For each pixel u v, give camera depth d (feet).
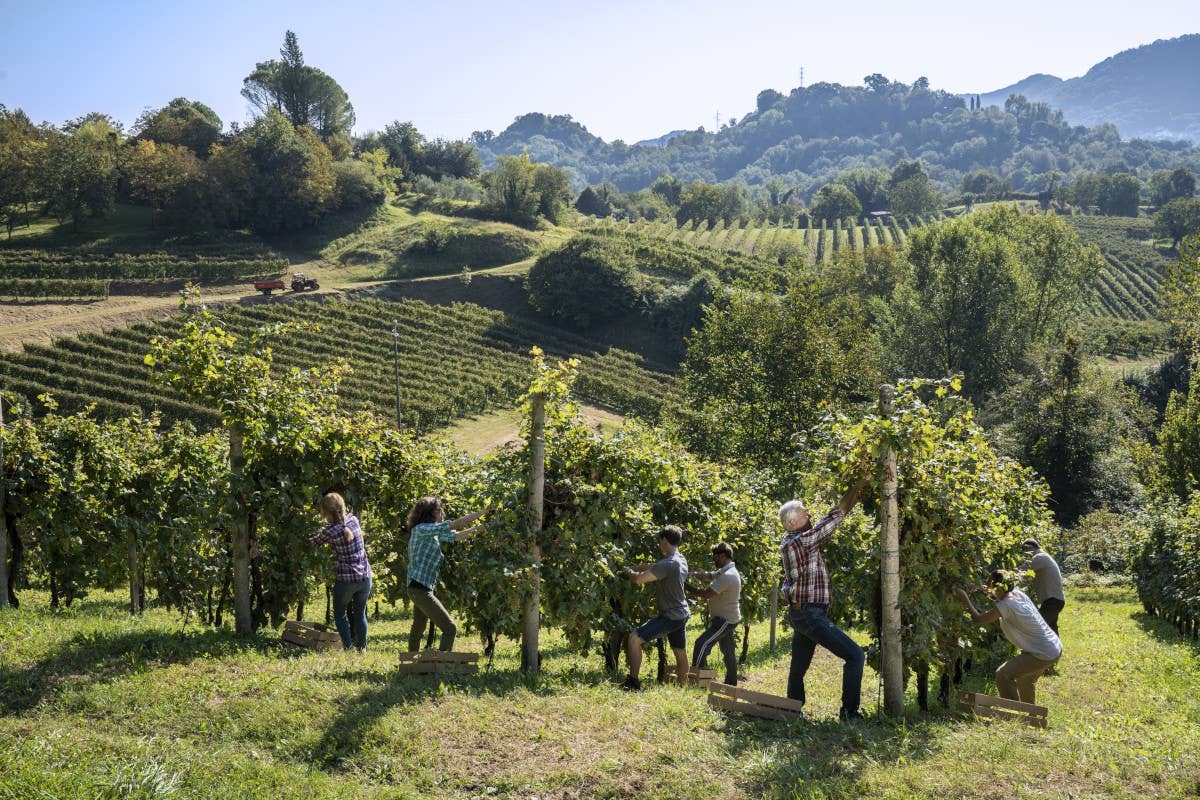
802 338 132.67
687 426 136.05
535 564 27.12
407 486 35.50
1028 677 27.45
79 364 184.44
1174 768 19.95
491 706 22.89
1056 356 147.33
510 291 291.79
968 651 29.25
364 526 38.78
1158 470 119.65
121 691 22.08
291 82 485.56
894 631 24.85
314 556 32.81
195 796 16.96
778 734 22.56
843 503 25.23
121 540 38.60
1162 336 292.40
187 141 422.41
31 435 35.53
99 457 37.81
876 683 33.94
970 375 178.60
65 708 21.09
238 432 30.73
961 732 22.79
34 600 43.57
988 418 151.74
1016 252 194.08
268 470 31.37
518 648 39.04
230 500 30.96
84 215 316.40
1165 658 41.88
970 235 184.34
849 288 276.82
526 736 21.22
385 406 185.06
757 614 41.45
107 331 206.08
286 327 32.17
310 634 29.86
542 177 440.04
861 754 20.94
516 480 27.30
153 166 332.19
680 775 19.47
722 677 35.24
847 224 562.25
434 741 20.54
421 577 27.63
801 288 137.59
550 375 26.86
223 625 35.06
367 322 241.55
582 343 268.21
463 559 30.71
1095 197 642.22
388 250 329.72
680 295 274.57
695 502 35.19
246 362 30.86
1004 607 27.02
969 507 26.43
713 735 22.00
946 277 184.65
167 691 22.40
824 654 43.78
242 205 337.52
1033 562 33.04
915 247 204.85
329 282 293.84
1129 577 87.51
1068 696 32.42
